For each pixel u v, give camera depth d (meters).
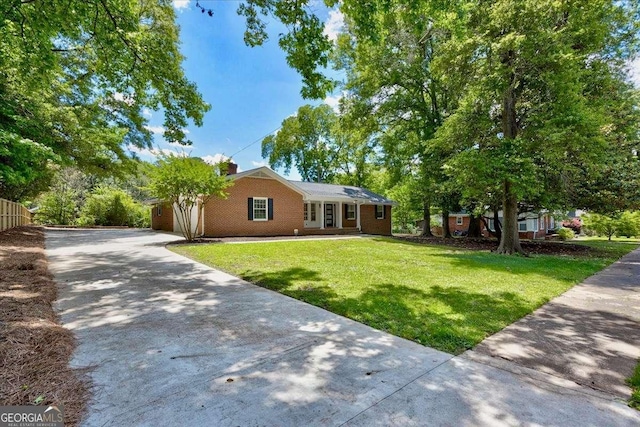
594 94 10.20
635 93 10.23
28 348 2.61
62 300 4.25
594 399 2.14
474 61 9.84
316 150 32.78
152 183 11.67
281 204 17.06
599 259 9.20
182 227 15.06
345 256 8.83
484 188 10.18
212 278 5.83
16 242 10.09
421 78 16.17
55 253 8.70
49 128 10.95
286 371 2.46
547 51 8.62
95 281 5.39
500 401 2.10
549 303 4.54
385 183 23.47
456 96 12.47
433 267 7.24
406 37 14.23
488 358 2.77
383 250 10.46
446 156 14.10
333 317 3.79
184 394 2.12
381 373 2.46
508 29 9.00
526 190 9.48
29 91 7.79
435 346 3.00
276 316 3.80
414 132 17.94
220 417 1.88
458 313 3.96
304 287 5.21
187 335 3.16
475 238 18.23
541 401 2.10
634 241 17.16
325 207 20.94
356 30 5.52
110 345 2.87
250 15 5.89
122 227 26.14
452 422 1.87
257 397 2.10
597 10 8.80
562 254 10.62
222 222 15.05
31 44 6.13
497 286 5.43
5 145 8.29
